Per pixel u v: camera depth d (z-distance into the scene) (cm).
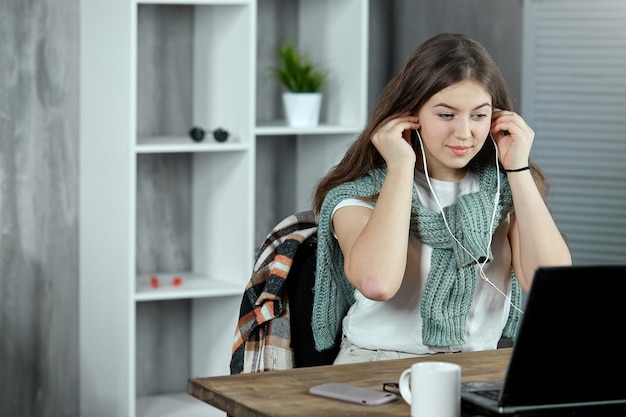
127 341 435
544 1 473
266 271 304
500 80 276
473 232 273
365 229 266
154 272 493
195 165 493
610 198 467
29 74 454
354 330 282
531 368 201
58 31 457
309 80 483
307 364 297
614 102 462
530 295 195
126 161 427
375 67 546
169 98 486
